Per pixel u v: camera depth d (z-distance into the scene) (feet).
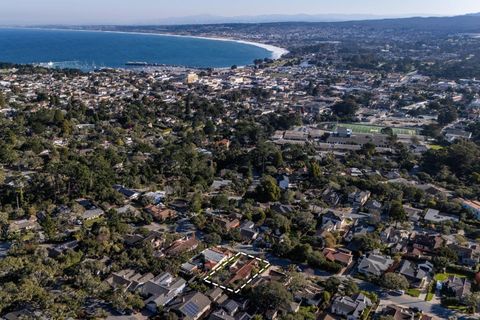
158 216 549.54
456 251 481.87
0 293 358.02
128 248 468.34
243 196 634.84
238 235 504.84
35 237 482.28
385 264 454.81
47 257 435.53
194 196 590.55
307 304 395.96
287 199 611.47
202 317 376.68
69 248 455.22
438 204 607.37
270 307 381.81
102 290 386.32
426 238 505.25
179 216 562.25
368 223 552.82
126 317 364.17
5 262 404.57
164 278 413.39
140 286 401.70
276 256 478.18
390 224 556.51
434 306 400.06
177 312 372.38
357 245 496.64
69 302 365.61
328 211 575.38
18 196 557.33
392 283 414.62
